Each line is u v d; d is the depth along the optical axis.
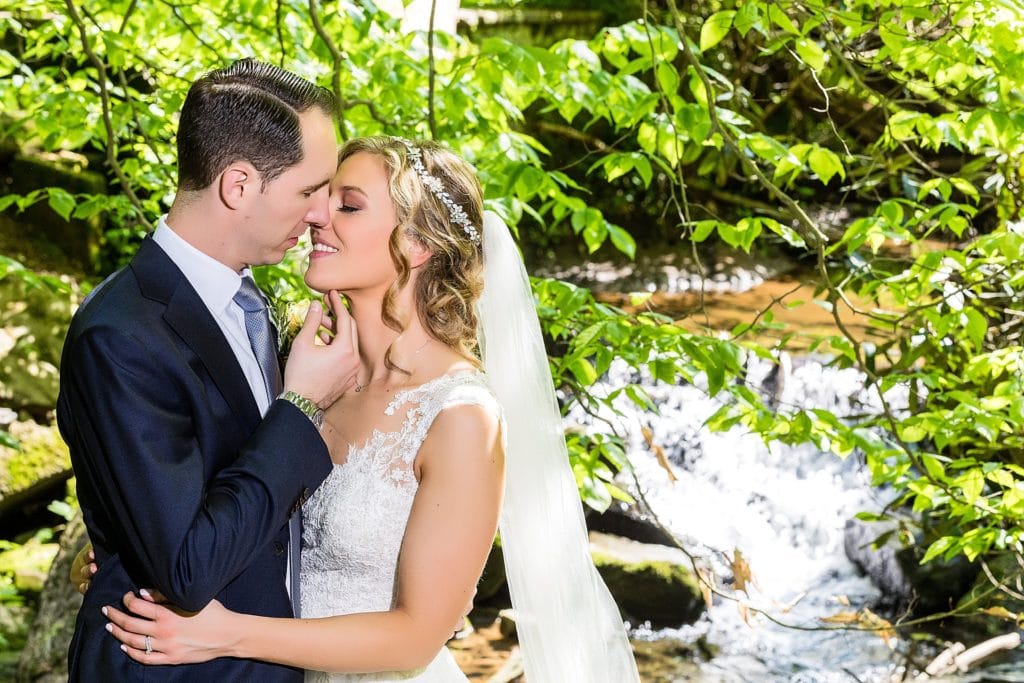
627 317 3.42
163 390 1.86
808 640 5.14
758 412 3.34
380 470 2.11
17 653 4.72
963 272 3.22
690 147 4.22
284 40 4.04
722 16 3.18
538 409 2.44
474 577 2.08
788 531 5.88
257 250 2.00
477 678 4.62
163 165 3.95
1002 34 3.12
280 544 2.06
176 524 1.79
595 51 3.70
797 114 8.41
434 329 2.19
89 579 2.18
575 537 2.46
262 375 2.09
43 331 6.11
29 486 5.62
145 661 1.90
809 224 3.24
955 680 4.60
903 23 3.31
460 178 2.22
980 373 3.42
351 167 2.16
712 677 4.84
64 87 4.32
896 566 5.41
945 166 7.44
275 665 2.01
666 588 5.33
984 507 3.45
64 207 3.77
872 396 6.30
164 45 4.42
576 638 2.42
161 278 1.95
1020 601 5.09
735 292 8.49
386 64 3.62
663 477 6.12
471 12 8.91
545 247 9.20
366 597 2.12
